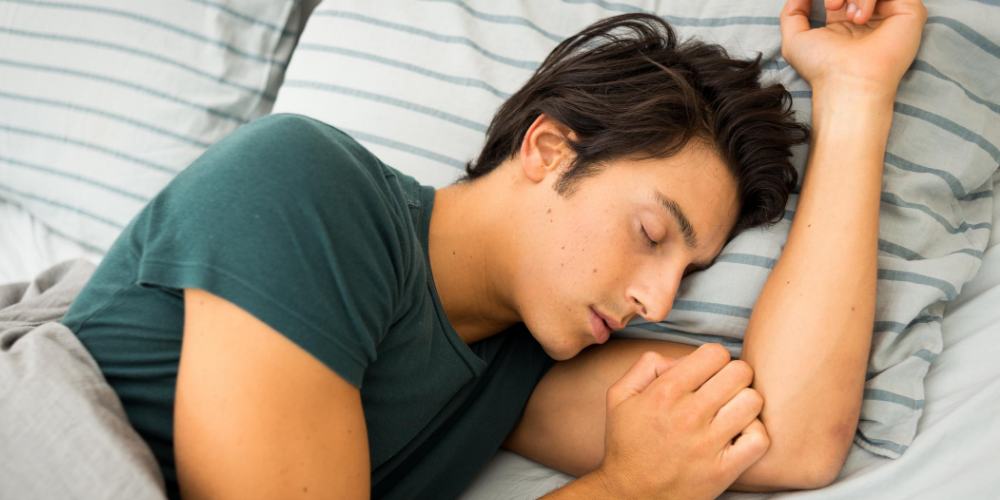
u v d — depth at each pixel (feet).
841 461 2.17
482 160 2.60
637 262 2.23
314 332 1.62
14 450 1.52
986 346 2.33
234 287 1.60
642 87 2.37
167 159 3.46
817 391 2.14
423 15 3.20
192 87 3.51
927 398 2.30
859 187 2.30
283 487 1.54
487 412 2.61
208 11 3.54
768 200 2.44
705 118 2.34
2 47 3.71
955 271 2.38
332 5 3.34
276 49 3.67
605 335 2.35
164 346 1.83
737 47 2.88
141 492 1.47
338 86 3.15
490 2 3.20
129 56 3.53
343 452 1.66
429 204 2.44
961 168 2.51
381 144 3.02
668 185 2.21
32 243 3.69
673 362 2.36
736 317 2.50
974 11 2.58
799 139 2.49
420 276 2.18
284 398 1.57
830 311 2.17
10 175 3.66
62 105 3.56
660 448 2.15
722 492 2.30
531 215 2.31
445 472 2.48
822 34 2.60
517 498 2.56
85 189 3.51
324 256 1.70
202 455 1.53
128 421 1.69
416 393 2.23
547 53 3.07
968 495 1.92
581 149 2.30
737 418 2.15
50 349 1.74
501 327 2.60
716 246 2.41
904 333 2.38
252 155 1.76
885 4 2.57
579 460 2.60
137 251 1.86
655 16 2.67
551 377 2.78
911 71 2.56
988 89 2.61
